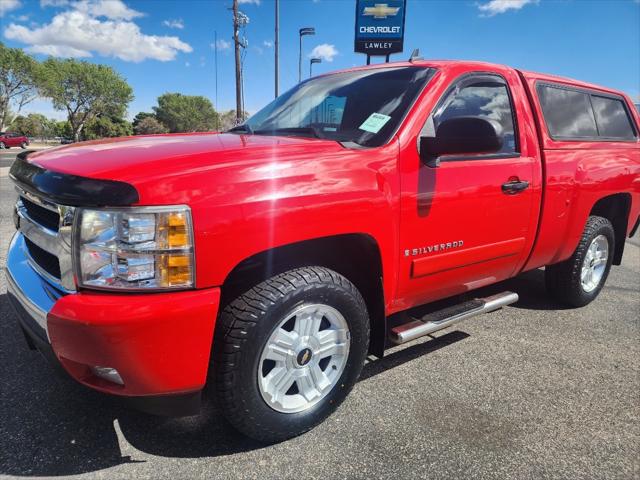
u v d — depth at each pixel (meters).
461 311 2.85
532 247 3.21
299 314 2.10
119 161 1.92
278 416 2.13
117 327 1.67
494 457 2.15
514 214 2.96
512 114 3.04
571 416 2.47
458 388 2.72
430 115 2.55
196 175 1.82
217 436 2.26
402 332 2.54
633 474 2.07
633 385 2.80
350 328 2.30
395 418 2.42
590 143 3.65
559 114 3.43
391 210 2.30
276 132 2.89
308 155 2.11
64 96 62.75
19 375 2.71
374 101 2.68
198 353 1.83
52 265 2.04
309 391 2.26
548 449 2.21
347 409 2.50
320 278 2.12
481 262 2.88
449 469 2.06
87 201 1.73
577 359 3.11
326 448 2.19
